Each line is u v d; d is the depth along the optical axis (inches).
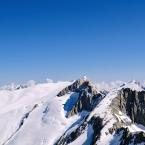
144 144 5866.1
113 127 7037.4
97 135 6899.6
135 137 6141.7
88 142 7170.3
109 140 6643.7
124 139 6333.7
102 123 7283.5
